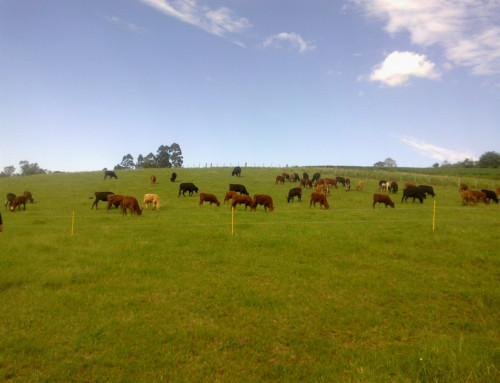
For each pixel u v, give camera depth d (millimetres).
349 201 27984
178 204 26047
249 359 5801
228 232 14672
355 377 5055
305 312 7562
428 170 87438
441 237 13602
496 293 8445
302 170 62156
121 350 5984
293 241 13312
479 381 4707
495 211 21797
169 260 11250
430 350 5645
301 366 5586
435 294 8625
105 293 8602
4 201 29000
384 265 10836
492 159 118375
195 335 6531
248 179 45812
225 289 8875
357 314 7488
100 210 23359
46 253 12102
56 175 50875
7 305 7840
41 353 5902
